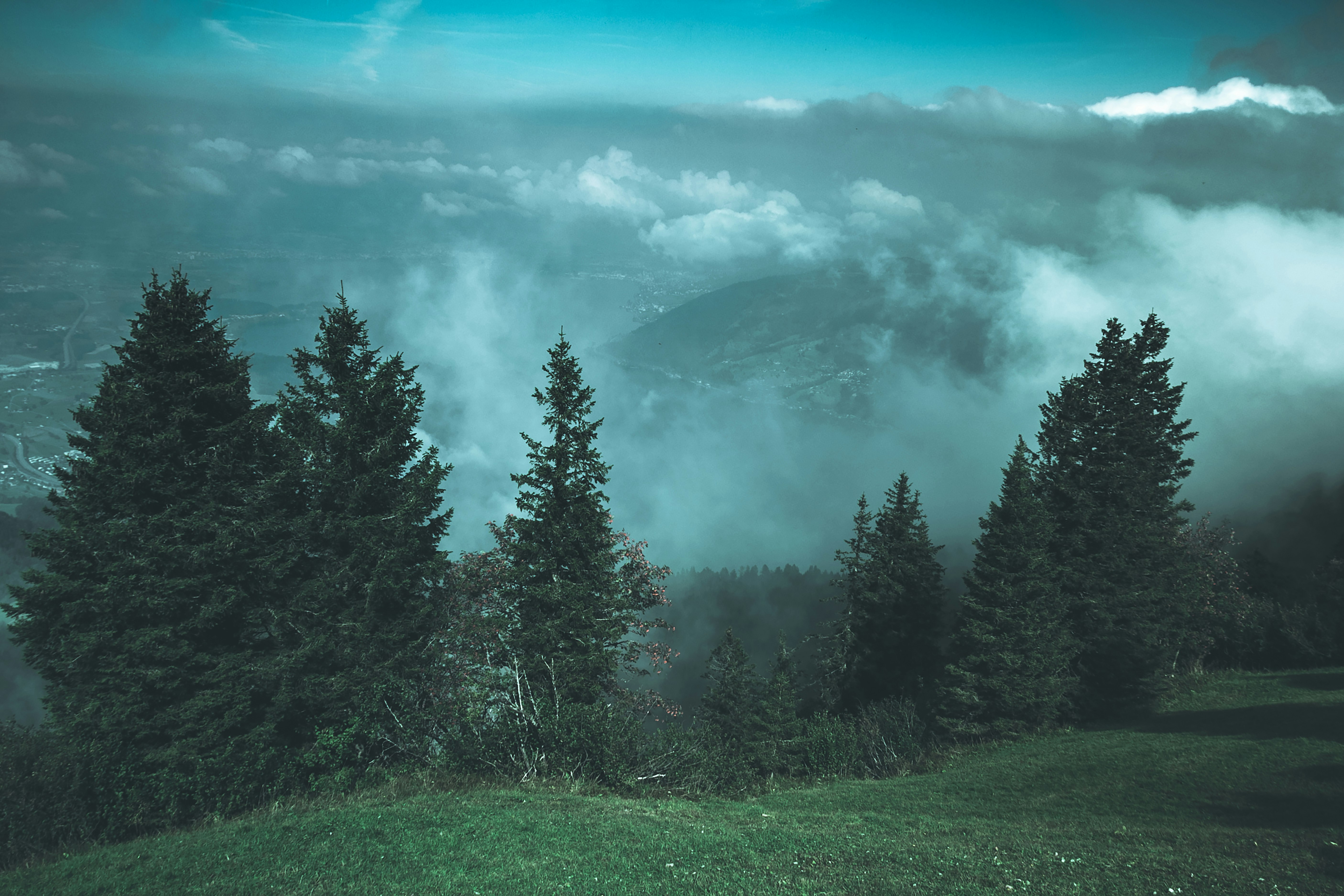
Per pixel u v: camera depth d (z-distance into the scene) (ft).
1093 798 72.33
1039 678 111.96
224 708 69.87
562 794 57.11
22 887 38.75
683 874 38.65
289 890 36.01
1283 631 147.64
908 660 149.38
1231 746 84.33
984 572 115.85
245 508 74.38
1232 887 38.70
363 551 75.15
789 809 68.59
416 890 35.86
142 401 72.79
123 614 69.00
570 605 80.02
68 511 75.00
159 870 39.68
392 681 72.74
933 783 84.28
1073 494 129.18
